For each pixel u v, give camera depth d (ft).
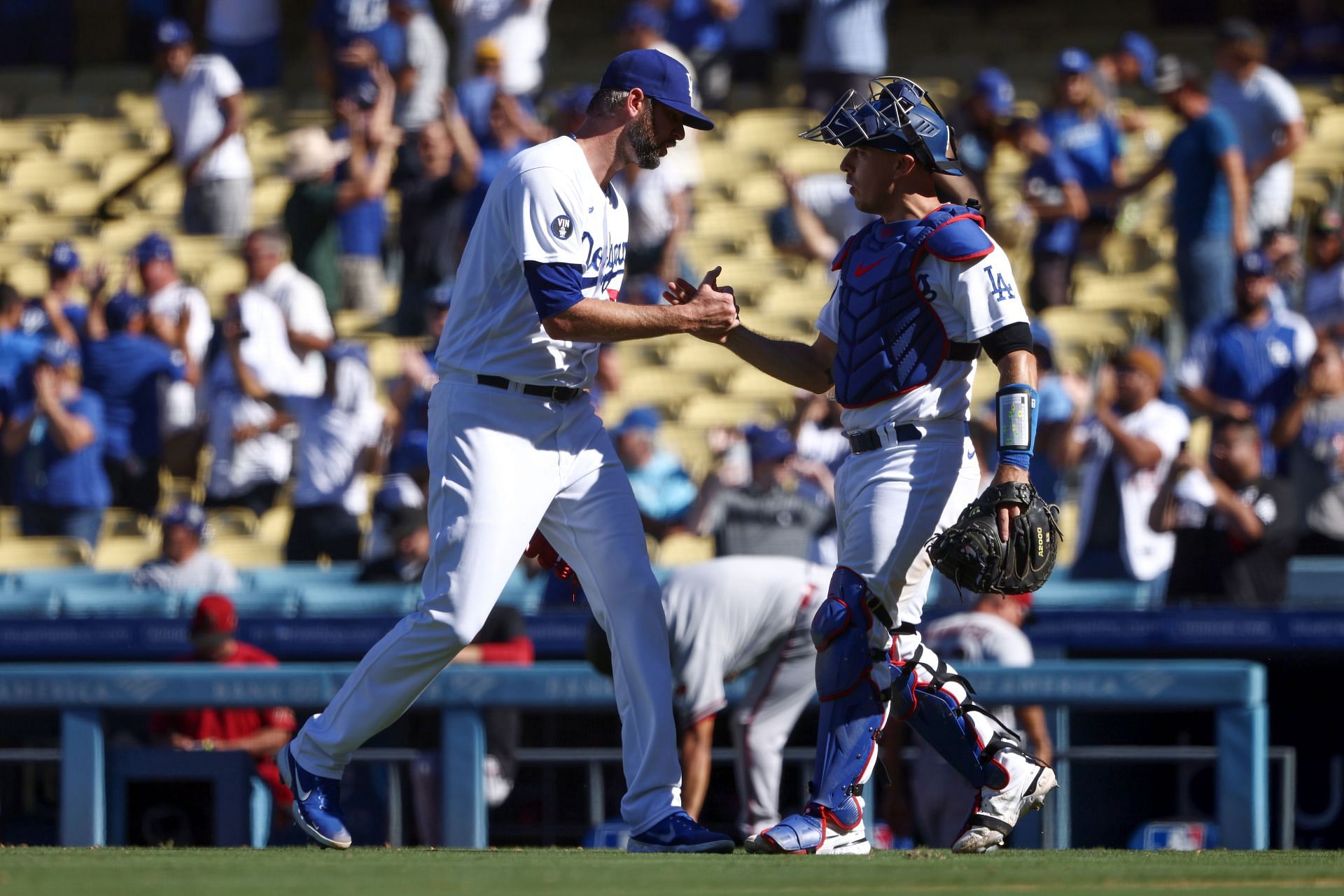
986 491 45.16
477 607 46.85
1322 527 94.79
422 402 109.09
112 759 80.74
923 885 34.63
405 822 79.56
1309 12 150.30
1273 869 39.22
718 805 81.05
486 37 142.00
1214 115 110.93
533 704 76.64
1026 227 125.08
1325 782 82.94
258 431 114.93
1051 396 99.30
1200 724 78.74
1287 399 96.84
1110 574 94.68
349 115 132.67
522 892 32.14
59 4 187.93
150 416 121.80
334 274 128.98
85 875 36.42
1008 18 183.01
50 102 182.70
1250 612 82.12
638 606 48.32
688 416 126.11
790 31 171.22
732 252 143.02
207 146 148.05
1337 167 132.98
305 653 91.71
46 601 107.04
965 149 125.49
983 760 47.19
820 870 38.52
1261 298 97.35
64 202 162.40
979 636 76.02
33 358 124.77
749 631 68.03
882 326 46.03
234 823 79.77
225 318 116.16
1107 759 75.00
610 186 48.37
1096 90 125.49
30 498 119.24
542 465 47.32
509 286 46.65
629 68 47.47
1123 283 125.59
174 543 106.63
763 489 92.63
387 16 139.54
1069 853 47.50
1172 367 120.78
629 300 116.78
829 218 130.62
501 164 127.03
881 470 46.06
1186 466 87.56
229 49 169.58
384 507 101.50
